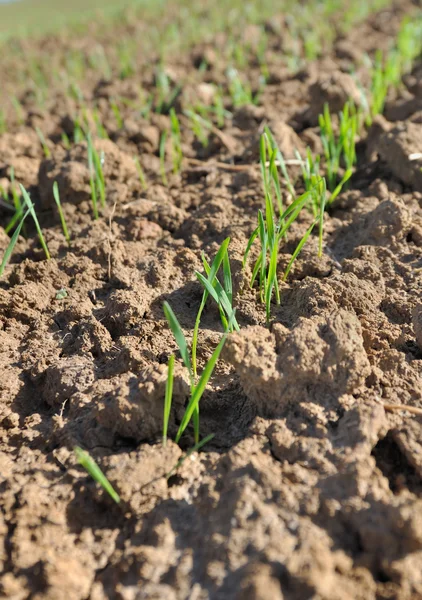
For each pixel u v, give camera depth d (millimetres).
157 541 350
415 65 972
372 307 479
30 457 403
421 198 608
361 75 931
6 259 470
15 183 685
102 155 600
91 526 366
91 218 632
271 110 837
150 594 330
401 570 323
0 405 440
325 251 553
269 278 459
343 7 1484
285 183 638
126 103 938
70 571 338
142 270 546
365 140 721
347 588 320
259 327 416
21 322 510
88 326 482
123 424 395
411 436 380
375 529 334
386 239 546
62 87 1108
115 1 2611
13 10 3004
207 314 501
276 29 1302
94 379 447
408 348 452
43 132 858
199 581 331
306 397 402
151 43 1389
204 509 359
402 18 1290
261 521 343
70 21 2008
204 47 1242
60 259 564
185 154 765
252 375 397
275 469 370
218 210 609
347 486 354
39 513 366
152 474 375
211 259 545
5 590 332
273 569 321
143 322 486
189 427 407
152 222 609
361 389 414
